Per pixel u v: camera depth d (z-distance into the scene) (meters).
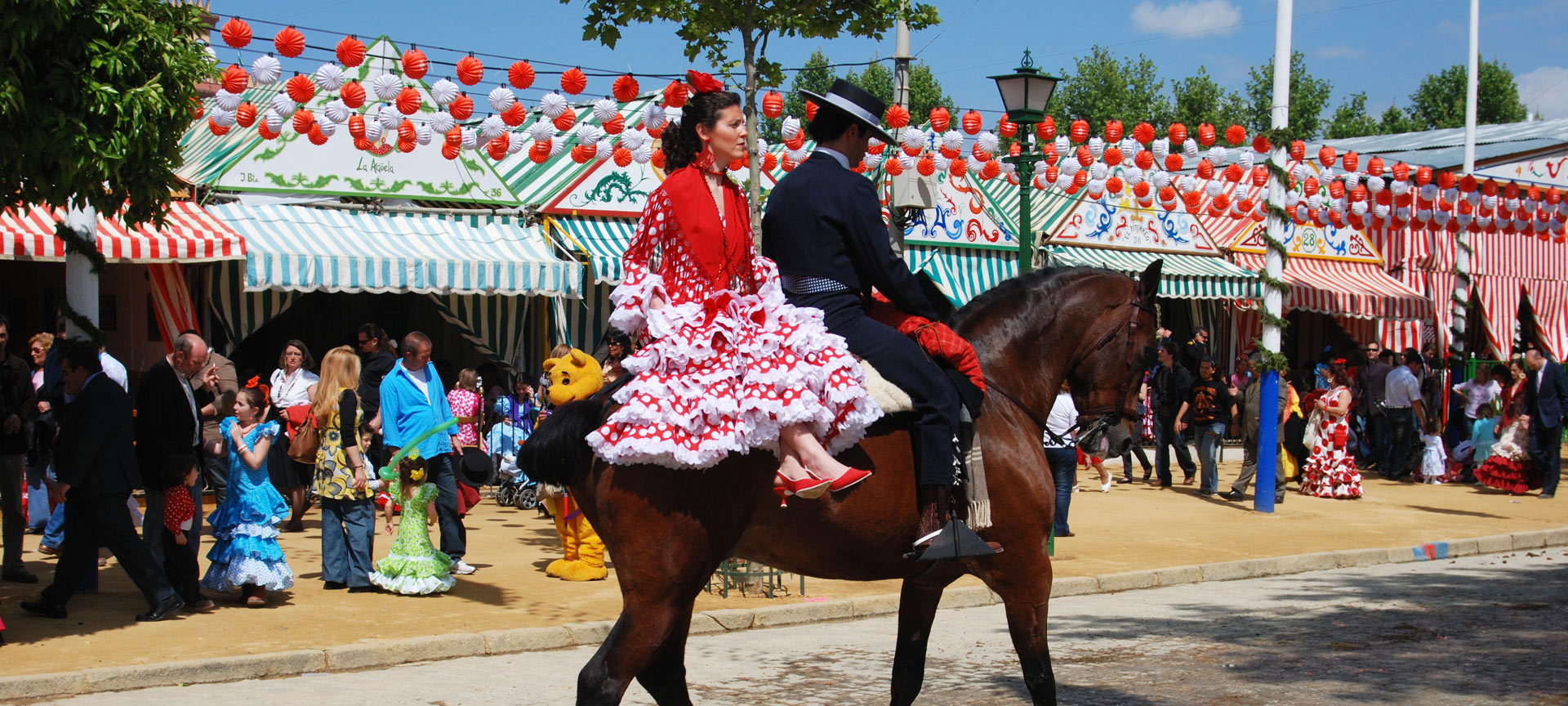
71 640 7.64
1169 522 14.09
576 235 16.19
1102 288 5.70
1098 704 6.52
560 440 4.68
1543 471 17.42
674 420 4.36
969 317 5.51
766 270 4.62
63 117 7.04
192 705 6.51
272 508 8.84
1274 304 15.04
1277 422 15.03
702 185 4.52
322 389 9.35
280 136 14.80
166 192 7.96
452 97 10.96
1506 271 26.30
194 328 14.31
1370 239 25.28
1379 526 13.99
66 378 8.18
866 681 7.13
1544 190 20.25
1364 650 7.89
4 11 6.73
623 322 4.51
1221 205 15.65
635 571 4.53
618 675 4.51
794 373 4.36
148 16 7.56
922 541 4.71
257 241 13.77
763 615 8.93
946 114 13.16
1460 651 7.82
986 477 5.02
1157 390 17.75
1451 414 20.53
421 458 9.38
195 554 8.61
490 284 14.86
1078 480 18.25
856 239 4.75
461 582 9.90
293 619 8.34
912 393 4.72
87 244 11.05
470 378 12.88
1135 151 14.46
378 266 14.20
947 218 19.31
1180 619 9.14
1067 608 9.63
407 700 6.68
